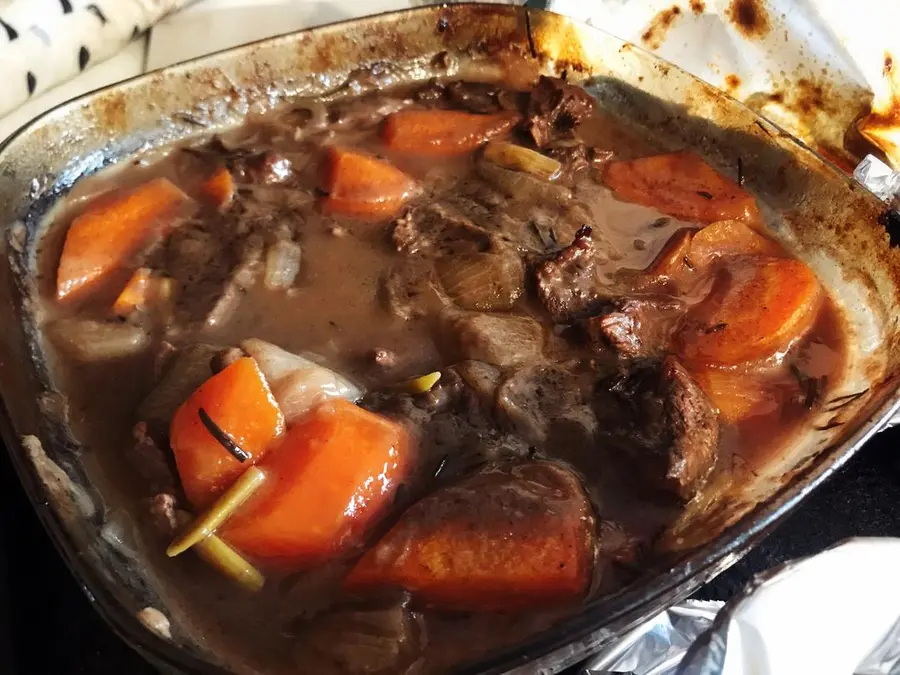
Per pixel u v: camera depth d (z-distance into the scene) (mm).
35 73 336
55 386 244
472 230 292
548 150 337
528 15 366
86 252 277
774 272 284
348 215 305
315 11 402
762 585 198
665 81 348
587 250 282
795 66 366
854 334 276
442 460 225
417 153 340
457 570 194
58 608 217
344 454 213
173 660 161
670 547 204
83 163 306
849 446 212
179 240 286
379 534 209
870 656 197
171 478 218
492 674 163
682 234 298
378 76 366
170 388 235
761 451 238
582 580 195
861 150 367
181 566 202
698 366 261
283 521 204
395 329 265
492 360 251
